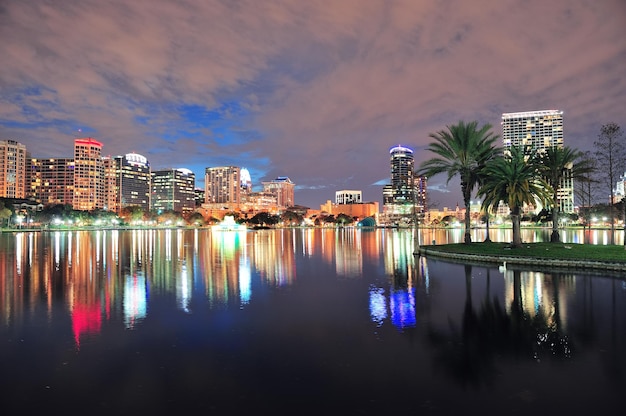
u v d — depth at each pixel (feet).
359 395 30.60
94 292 72.49
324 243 239.09
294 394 30.83
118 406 29.14
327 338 44.47
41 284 81.51
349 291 73.00
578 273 93.15
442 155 166.09
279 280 86.84
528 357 38.34
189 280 86.89
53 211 558.15
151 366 36.47
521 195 130.41
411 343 42.57
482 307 59.11
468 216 162.81
